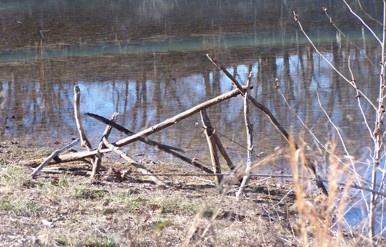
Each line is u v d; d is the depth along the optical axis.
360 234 5.21
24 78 18.33
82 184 8.29
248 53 21.22
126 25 29.39
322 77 16.75
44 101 15.31
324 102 13.99
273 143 11.20
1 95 16.06
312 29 26.05
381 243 5.27
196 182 9.11
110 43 24.83
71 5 37.00
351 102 13.85
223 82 16.75
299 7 31.80
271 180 8.77
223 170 9.70
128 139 8.83
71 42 25.50
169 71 18.53
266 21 28.77
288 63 19.12
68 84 17.23
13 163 9.56
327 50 21.00
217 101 8.37
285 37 24.42
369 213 5.37
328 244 4.06
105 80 17.59
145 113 13.93
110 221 6.68
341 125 12.00
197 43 23.86
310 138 11.17
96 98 15.50
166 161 10.42
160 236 6.21
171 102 14.83
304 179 4.41
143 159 10.54
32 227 6.37
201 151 10.92
